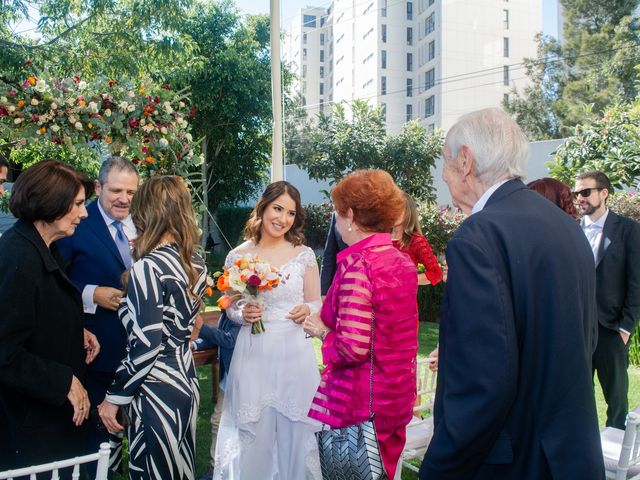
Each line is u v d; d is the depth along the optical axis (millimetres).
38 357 1910
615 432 2564
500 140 1442
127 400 1904
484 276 1271
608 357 3473
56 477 1451
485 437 1249
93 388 2600
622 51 28094
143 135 4273
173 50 9664
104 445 1519
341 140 15820
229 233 19406
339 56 68812
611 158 7375
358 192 1933
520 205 1396
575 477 1229
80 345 2152
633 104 8266
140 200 2025
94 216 2697
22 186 1953
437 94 53344
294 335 2689
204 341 3352
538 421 1285
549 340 1281
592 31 32125
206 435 3705
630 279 3385
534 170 13234
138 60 9562
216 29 15305
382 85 57312
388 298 1838
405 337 1897
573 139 7992
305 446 2584
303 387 2633
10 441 1917
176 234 2004
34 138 3904
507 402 1229
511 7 53312
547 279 1304
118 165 2646
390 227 1978
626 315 3410
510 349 1238
